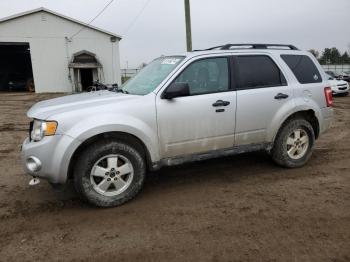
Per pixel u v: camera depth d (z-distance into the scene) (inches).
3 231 151.3
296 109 217.8
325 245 133.9
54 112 165.3
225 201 177.2
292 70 223.5
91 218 162.4
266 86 211.0
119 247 136.6
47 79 1290.6
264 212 163.3
